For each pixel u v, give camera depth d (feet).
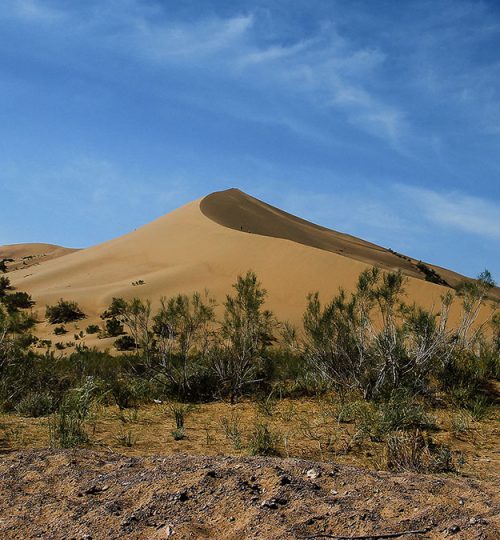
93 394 34.42
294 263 194.70
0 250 538.88
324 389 34.19
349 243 411.95
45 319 174.29
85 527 13.80
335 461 21.20
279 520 13.42
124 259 252.01
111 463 18.30
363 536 12.63
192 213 291.58
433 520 13.11
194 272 208.23
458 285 39.11
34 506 15.17
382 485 15.33
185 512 14.25
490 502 14.15
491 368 35.37
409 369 31.73
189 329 38.60
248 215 351.46
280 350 42.88
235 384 35.37
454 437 24.38
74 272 241.35
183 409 31.12
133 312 38.93
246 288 39.09
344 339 33.37
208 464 17.10
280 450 22.59
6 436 24.38
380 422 24.81
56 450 19.72
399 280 32.94
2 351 38.52
